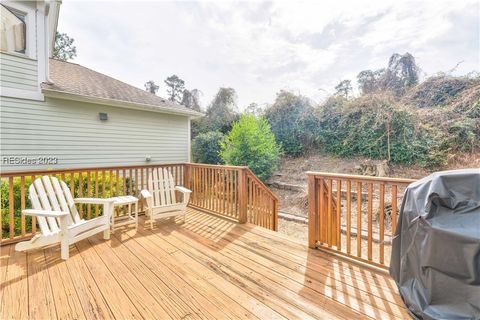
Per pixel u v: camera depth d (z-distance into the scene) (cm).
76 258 253
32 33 496
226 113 1245
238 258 255
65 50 1622
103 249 277
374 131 718
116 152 631
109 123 617
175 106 761
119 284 204
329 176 265
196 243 298
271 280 212
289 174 873
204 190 457
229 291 195
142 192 365
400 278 168
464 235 131
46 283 204
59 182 309
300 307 175
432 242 143
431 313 142
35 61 502
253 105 1239
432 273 144
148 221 388
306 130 897
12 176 290
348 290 197
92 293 190
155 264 241
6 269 228
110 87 718
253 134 873
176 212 375
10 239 293
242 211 378
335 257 259
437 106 627
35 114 506
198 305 177
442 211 144
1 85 464
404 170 652
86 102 577
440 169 598
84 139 577
